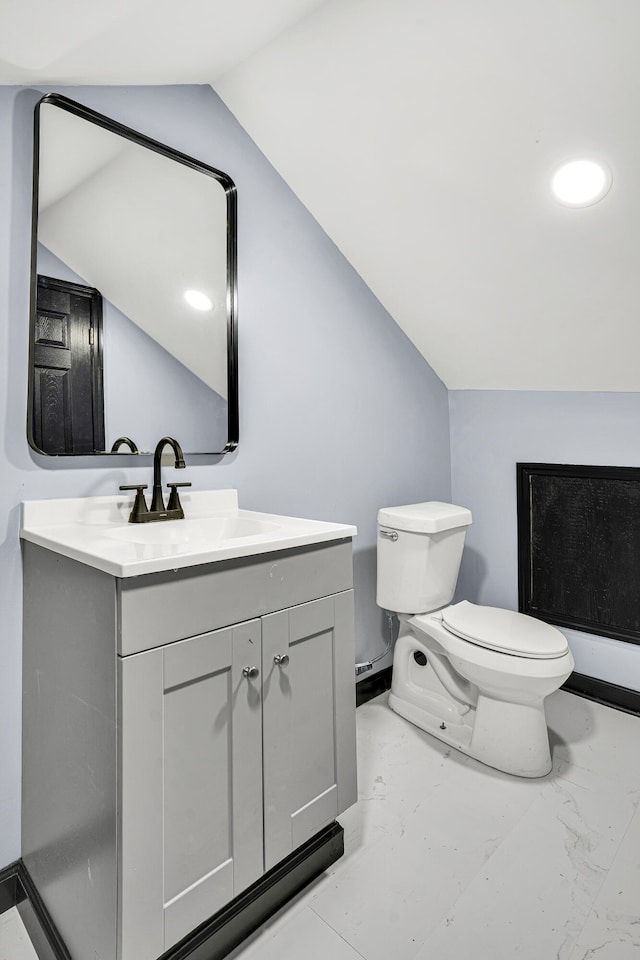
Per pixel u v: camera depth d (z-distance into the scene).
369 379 2.40
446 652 2.01
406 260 2.18
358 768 1.89
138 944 1.04
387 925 1.28
